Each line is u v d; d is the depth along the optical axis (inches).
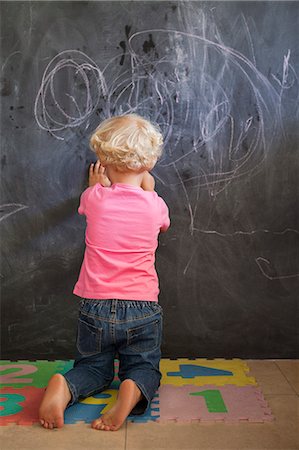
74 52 87.4
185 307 91.8
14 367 89.0
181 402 76.5
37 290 91.4
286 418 72.2
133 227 78.2
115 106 88.2
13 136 88.8
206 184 89.7
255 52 88.0
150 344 78.4
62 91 88.0
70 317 92.0
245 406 75.3
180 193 89.7
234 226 90.6
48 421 69.2
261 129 89.0
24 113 88.4
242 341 92.4
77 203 89.9
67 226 90.4
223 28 87.5
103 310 77.4
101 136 79.0
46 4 86.9
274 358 92.4
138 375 73.9
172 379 84.2
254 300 91.9
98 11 87.0
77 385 74.4
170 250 90.8
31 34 87.2
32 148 89.0
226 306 91.9
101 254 78.1
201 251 90.9
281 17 87.6
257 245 91.0
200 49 87.6
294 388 81.5
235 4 87.3
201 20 87.3
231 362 91.2
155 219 79.4
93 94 87.9
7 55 87.5
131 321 77.2
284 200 90.3
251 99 88.6
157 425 70.2
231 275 91.4
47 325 92.0
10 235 90.5
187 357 92.4
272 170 89.7
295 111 89.0
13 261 91.0
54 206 90.0
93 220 78.9
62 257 91.0
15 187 89.7
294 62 88.3
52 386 71.4
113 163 78.6
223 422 71.0
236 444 65.9
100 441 66.4
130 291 77.9
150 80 87.8
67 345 92.3
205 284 91.4
